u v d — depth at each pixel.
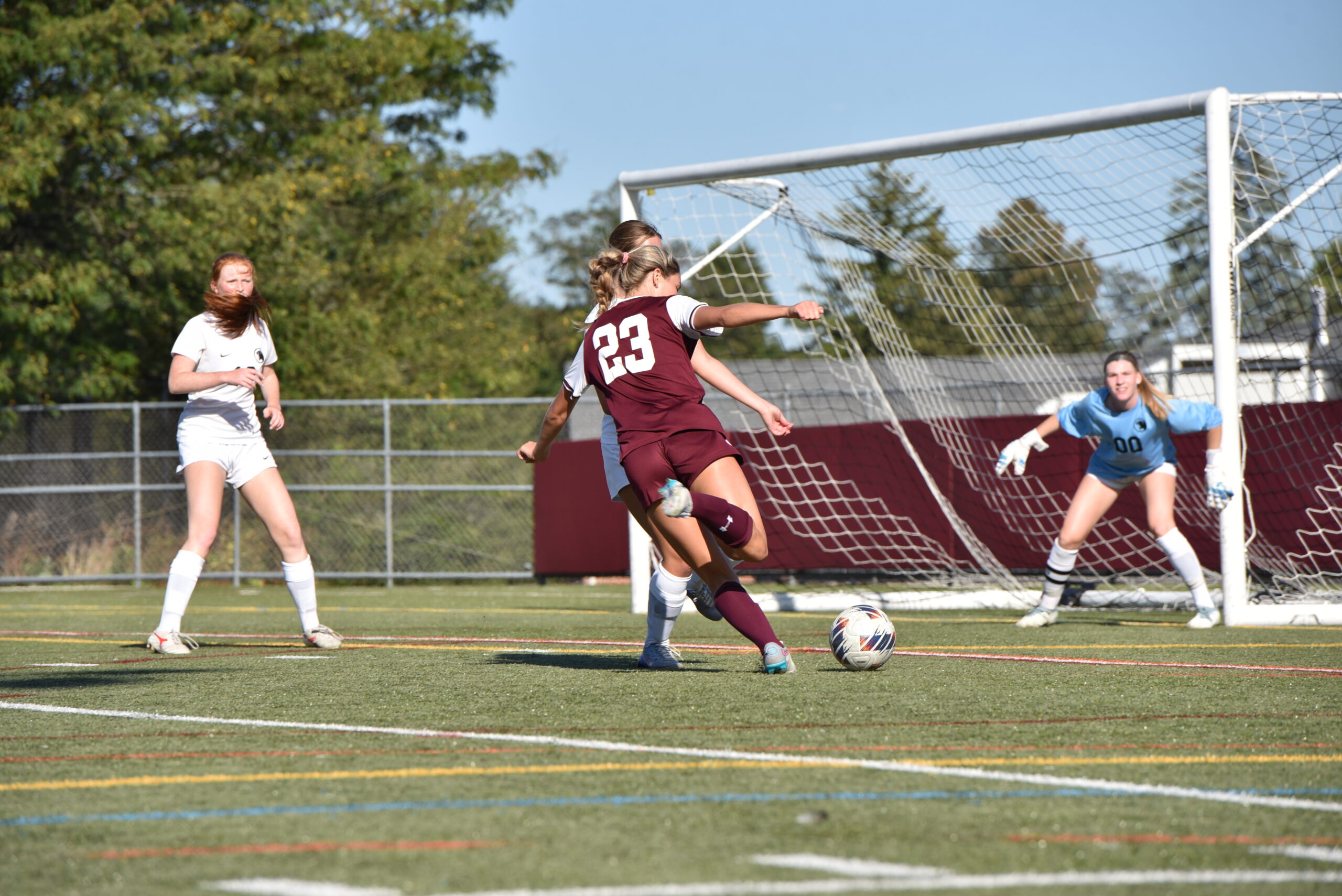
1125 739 12.76
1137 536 43.44
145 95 61.81
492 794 10.20
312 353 73.44
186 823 9.31
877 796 10.02
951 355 46.97
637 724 13.74
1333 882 7.62
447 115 92.81
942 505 41.72
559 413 18.86
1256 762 11.49
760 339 57.38
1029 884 7.53
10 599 47.84
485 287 98.06
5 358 59.91
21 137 58.41
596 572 57.12
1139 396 27.53
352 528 59.38
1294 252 32.53
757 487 51.69
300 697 16.39
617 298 17.08
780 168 35.41
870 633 18.67
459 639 26.33
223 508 60.41
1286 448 39.38
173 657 22.61
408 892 7.44
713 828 8.96
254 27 71.62
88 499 60.19
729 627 29.61
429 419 60.41
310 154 75.50
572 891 7.41
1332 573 36.44
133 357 67.44
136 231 63.91
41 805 9.99
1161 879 7.66
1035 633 26.84
